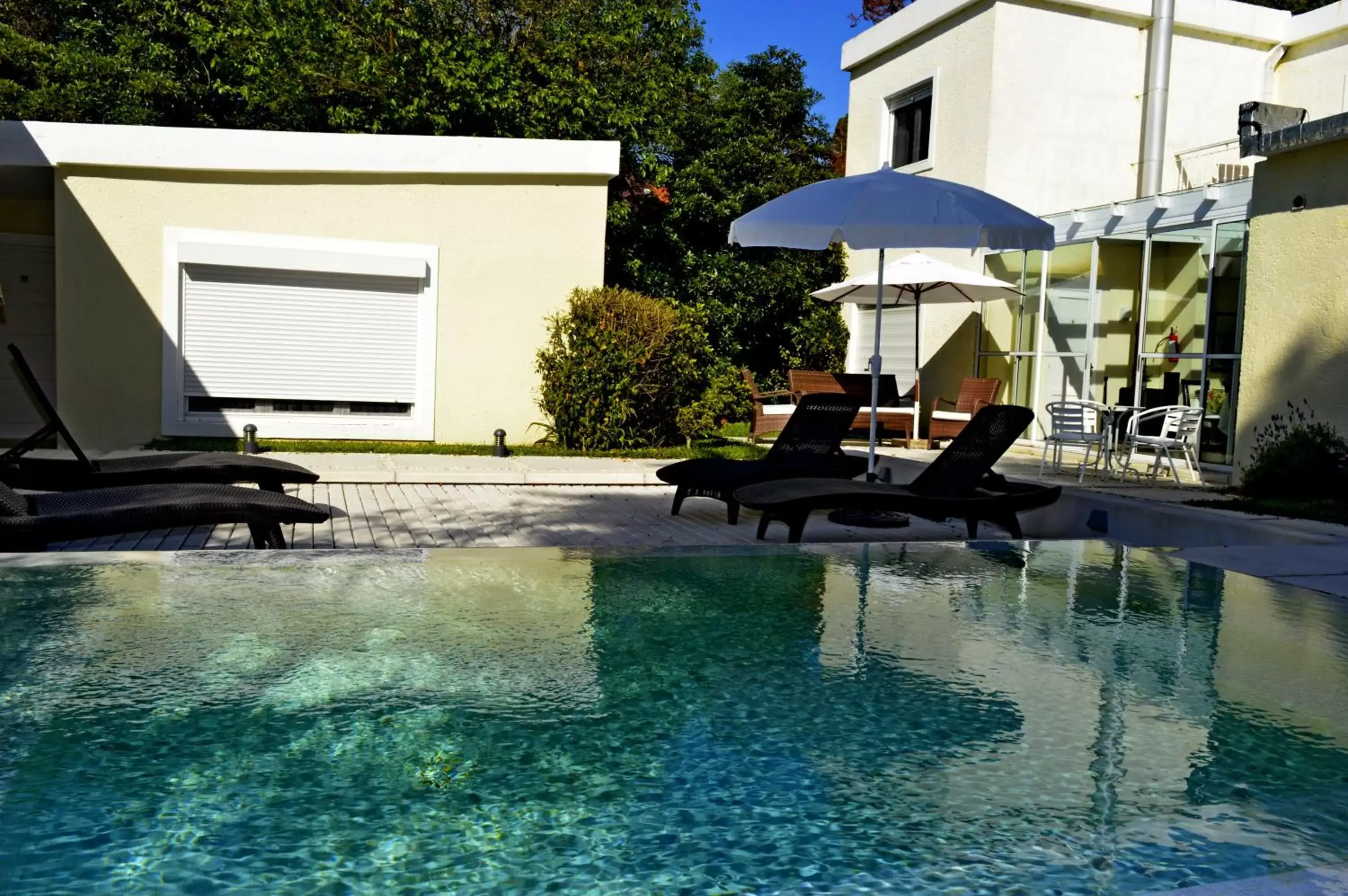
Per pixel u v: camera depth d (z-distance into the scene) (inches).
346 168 457.4
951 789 82.8
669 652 119.3
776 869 69.3
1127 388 479.2
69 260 439.8
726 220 711.7
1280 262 350.0
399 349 476.7
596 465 415.5
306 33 646.5
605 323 468.8
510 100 639.8
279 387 465.4
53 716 93.7
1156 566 181.9
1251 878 67.3
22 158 432.5
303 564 156.4
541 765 85.9
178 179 446.3
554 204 483.2
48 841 70.5
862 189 286.2
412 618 130.1
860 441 572.1
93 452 425.7
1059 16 562.9
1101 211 489.7
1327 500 306.3
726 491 295.1
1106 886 67.5
